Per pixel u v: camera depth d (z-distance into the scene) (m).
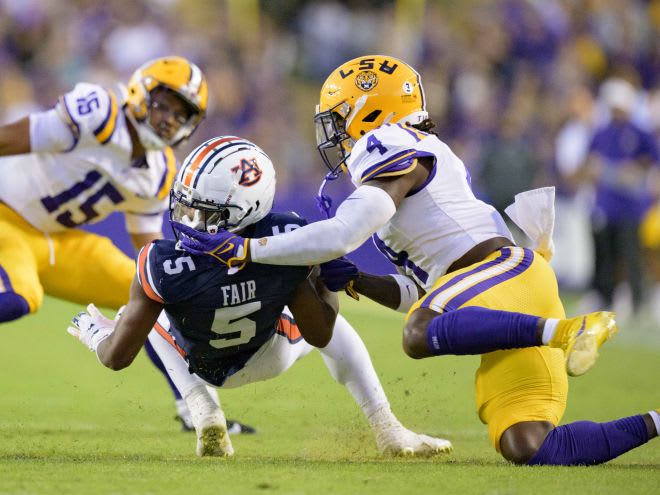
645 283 39.59
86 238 18.94
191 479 11.53
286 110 47.22
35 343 26.27
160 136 18.33
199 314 12.74
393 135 13.39
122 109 18.20
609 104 35.78
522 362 13.04
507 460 13.07
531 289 13.16
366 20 50.50
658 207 39.69
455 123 47.09
